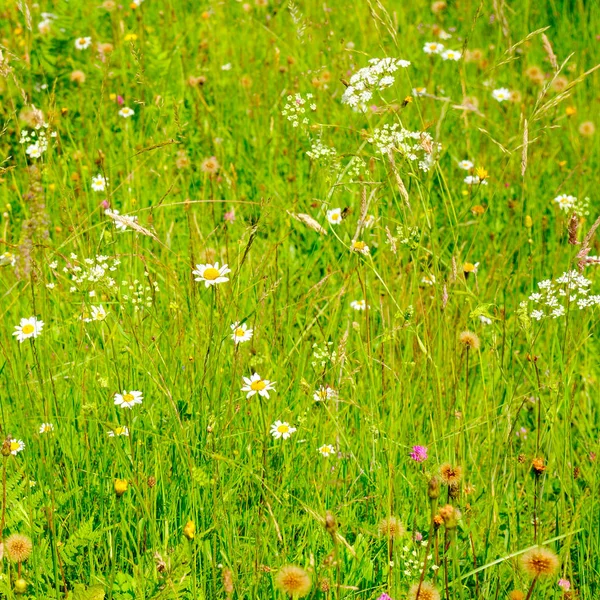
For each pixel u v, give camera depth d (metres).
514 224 5.83
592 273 5.14
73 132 6.40
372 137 3.88
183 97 6.85
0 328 4.30
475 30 8.57
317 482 3.59
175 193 5.79
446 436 3.56
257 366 4.05
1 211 5.55
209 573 3.23
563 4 9.08
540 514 3.50
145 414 3.75
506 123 6.87
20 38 7.09
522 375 4.51
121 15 7.80
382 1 8.91
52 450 3.51
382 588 3.22
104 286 3.91
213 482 3.16
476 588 3.15
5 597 2.84
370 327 4.54
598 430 4.29
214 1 8.67
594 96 7.55
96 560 3.27
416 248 3.89
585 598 3.32
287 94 7.05
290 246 5.43
